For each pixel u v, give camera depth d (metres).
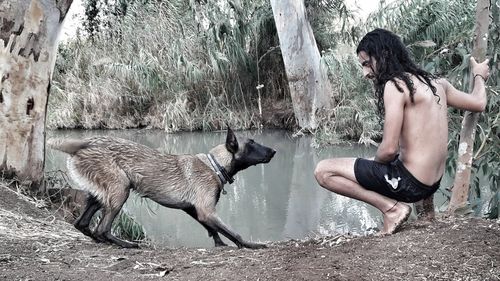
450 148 6.14
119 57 18.66
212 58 17.27
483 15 4.31
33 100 6.62
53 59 6.80
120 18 19.70
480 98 4.16
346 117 15.12
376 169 4.00
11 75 6.41
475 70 4.33
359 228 6.98
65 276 3.61
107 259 4.08
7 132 6.46
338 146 14.03
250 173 10.78
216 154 5.22
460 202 4.64
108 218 4.85
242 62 17.86
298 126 16.77
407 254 3.59
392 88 3.78
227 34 17.70
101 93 19.05
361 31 16.30
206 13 17.66
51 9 6.55
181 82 18.09
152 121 18.66
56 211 6.34
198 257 4.05
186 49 18.02
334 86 16.23
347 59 15.81
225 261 3.85
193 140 15.68
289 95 18.23
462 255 3.51
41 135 6.77
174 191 5.05
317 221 7.38
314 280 3.27
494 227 4.04
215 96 18.12
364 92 15.46
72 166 4.89
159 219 7.89
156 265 3.84
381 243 3.83
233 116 17.83
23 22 6.38
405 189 3.93
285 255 3.83
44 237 4.92
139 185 5.03
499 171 5.82
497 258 3.47
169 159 5.12
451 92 4.09
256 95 18.53
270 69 18.55
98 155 4.86
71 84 19.41
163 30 18.11
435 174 3.93
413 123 3.83
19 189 6.47
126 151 4.98
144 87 18.47
